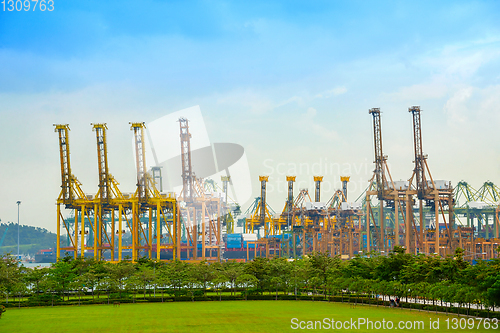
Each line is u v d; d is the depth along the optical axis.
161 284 157.75
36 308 141.38
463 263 128.88
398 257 148.38
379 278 145.25
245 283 166.25
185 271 170.25
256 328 104.94
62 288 152.12
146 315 124.00
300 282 164.25
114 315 124.38
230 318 118.31
